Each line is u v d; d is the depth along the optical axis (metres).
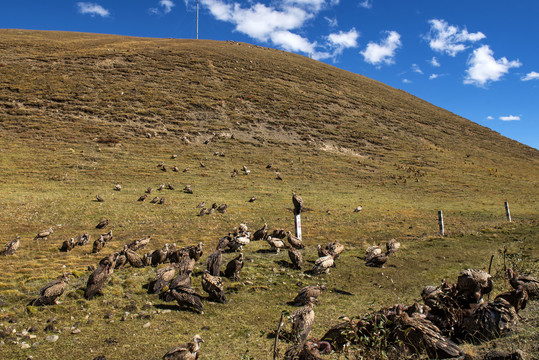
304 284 10.41
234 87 66.50
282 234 17.25
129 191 30.23
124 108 50.81
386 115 72.75
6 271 11.16
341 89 81.31
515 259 11.79
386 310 6.24
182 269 9.52
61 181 31.08
